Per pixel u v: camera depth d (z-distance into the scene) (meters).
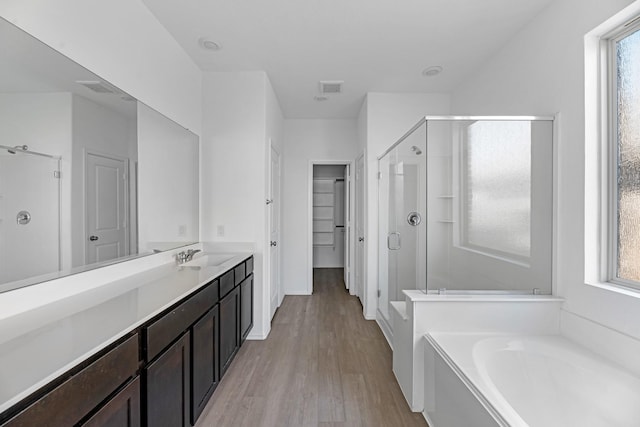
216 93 3.01
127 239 1.88
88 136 1.55
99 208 1.63
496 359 1.67
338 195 6.61
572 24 1.83
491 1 2.01
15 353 0.88
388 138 3.55
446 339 1.81
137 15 1.97
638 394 1.34
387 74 3.08
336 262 6.67
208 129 3.01
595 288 1.67
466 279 2.44
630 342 1.49
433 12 2.12
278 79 3.20
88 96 1.54
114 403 1.01
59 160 1.38
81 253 1.51
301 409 1.93
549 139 1.99
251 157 3.00
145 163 2.06
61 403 0.81
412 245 2.66
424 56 2.73
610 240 1.71
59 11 1.36
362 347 2.81
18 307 1.19
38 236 1.27
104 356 0.97
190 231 2.79
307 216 4.54
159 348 1.29
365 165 3.64
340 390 2.13
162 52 2.28
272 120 3.41
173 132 2.46
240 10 2.10
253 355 2.64
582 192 1.77
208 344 1.85
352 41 2.49
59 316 1.17
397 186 2.98
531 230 2.11
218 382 2.02
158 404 1.28
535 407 1.62
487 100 2.81
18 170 1.19
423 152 2.46
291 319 3.53
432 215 2.49
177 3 2.03
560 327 1.92
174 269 2.12
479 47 2.59
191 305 1.62
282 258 4.36
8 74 1.14
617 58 1.68
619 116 1.68
